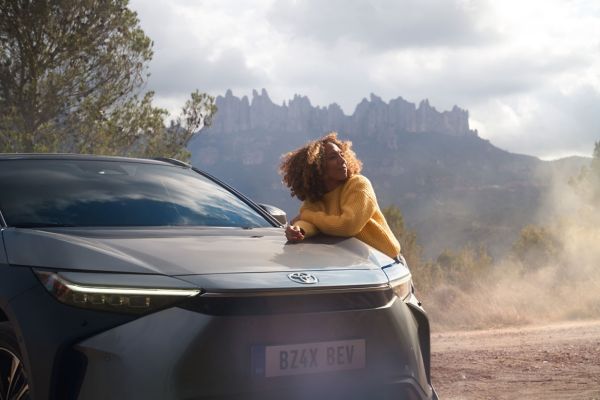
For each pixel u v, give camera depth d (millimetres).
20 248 3111
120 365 2658
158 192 4227
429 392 3252
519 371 6754
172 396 2641
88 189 4020
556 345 8375
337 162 4109
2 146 15672
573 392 5680
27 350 2777
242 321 2758
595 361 7016
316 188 4168
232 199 4531
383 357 3029
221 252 3207
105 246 3127
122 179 4270
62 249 3002
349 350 2938
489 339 9773
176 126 18094
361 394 2961
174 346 2680
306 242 3742
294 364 2818
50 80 16781
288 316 2832
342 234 3875
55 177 4070
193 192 4395
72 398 2740
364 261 3371
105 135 16891
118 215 3814
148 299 2740
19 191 3826
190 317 2719
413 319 3264
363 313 2988
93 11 17281
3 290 2943
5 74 16578
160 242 3311
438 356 8031
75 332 2721
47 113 17016
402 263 3879
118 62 17891
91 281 2777
